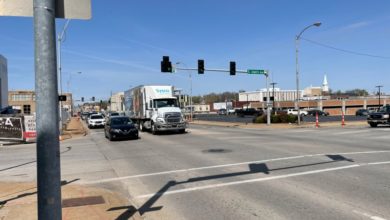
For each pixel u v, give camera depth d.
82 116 112.75
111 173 12.31
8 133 27.67
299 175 10.74
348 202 7.67
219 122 58.81
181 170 12.39
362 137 23.47
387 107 35.66
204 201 8.20
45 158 3.58
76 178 11.54
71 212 7.19
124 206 7.67
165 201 8.34
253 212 7.21
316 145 18.84
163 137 27.66
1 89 62.16
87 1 3.93
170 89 33.09
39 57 3.58
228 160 14.27
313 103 134.88
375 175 10.51
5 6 3.74
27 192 9.20
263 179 10.35
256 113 91.88
